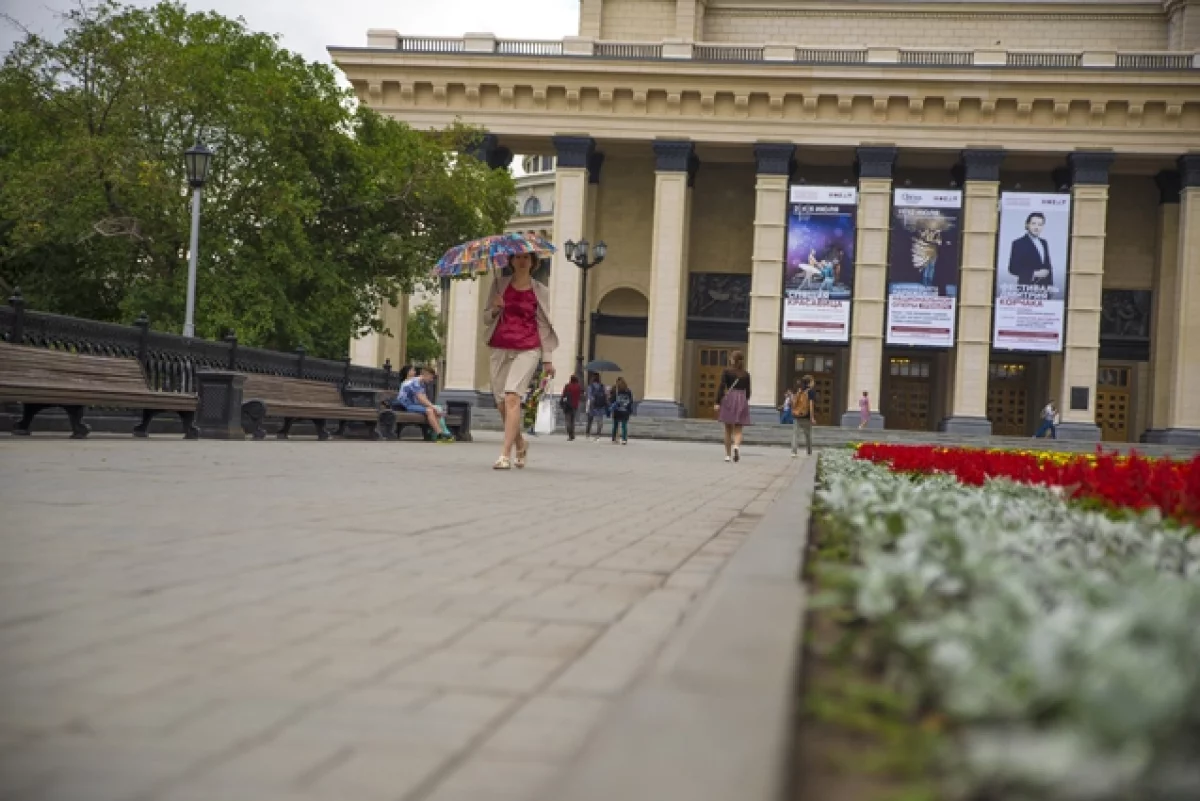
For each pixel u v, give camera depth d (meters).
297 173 30.05
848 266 48.94
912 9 54.91
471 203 33.97
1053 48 54.19
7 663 3.09
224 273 29.03
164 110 28.48
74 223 28.28
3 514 6.17
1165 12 53.31
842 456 18.38
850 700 2.43
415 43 52.38
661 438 44.22
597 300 55.78
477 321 50.56
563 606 4.30
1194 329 48.34
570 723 2.71
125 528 5.88
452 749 2.49
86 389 13.08
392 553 5.53
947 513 4.79
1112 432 53.38
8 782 2.15
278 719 2.67
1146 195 53.56
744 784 1.62
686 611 4.23
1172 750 1.66
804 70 49.56
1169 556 4.14
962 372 48.78
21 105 28.92
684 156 50.81
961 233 49.66
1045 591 2.89
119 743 2.44
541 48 52.16
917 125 49.81
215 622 3.74
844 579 3.08
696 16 54.44
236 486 8.70
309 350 32.38
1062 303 47.91
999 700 1.91
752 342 49.72
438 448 19.08
